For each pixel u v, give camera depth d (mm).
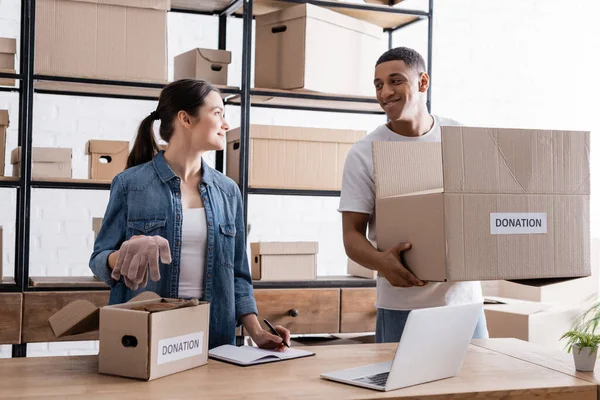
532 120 4488
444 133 1678
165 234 2070
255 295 3387
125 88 3373
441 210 1681
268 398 1505
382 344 2111
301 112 4078
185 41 3896
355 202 2299
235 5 3596
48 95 3699
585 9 4590
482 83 4387
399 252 1798
